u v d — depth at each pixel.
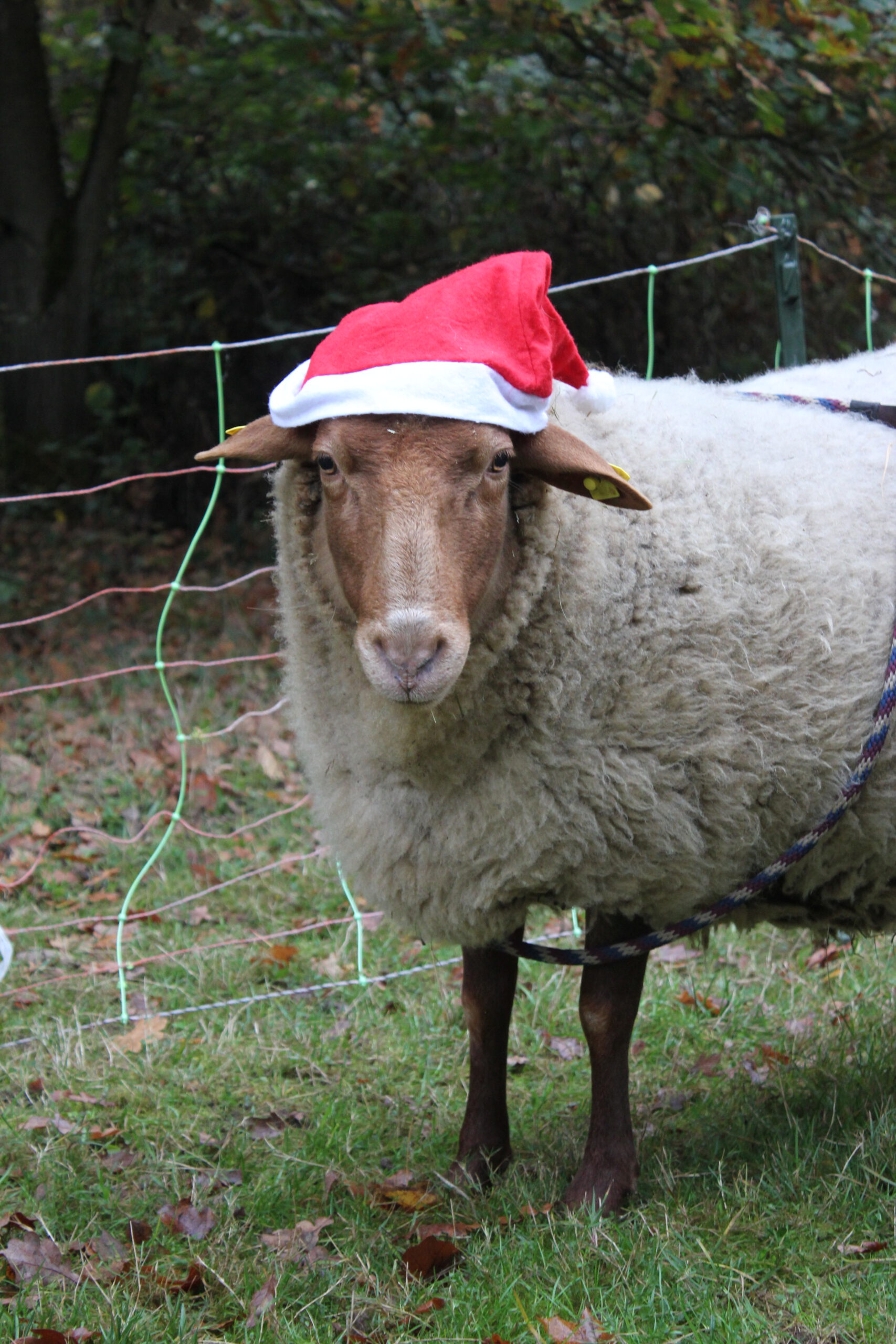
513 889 2.80
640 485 2.79
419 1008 4.07
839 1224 2.76
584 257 10.20
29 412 10.23
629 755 2.70
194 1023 4.00
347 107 9.45
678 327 10.05
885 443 3.09
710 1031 3.88
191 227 11.15
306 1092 3.60
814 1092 3.37
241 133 10.74
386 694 2.38
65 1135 3.32
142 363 10.85
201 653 7.63
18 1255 2.72
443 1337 2.44
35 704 6.76
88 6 11.11
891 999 3.94
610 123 9.01
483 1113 3.09
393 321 2.49
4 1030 3.93
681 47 7.04
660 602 2.70
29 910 4.68
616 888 2.80
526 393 2.45
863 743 2.82
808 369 3.47
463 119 9.17
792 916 3.20
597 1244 2.67
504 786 2.71
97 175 10.03
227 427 10.95
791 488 2.90
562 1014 4.03
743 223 8.88
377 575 2.38
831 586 2.82
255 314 11.08
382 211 10.79
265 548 9.75
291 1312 2.56
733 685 2.72
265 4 8.37
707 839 2.81
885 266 8.61
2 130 9.86
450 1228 2.80
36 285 10.07
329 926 4.68
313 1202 3.04
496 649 2.62
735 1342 2.36
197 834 5.12
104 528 9.66
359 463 2.44
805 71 7.12
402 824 2.83
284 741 6.34
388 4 7.88
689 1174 2.99
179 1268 2.75
